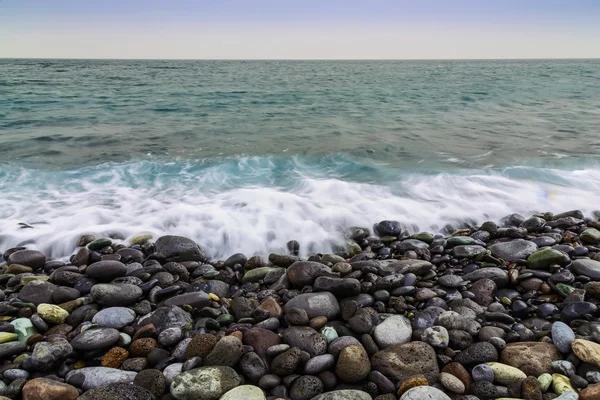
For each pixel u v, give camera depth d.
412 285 4.23
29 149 10.35
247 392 2.71
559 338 3.14
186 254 5.06
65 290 4.11
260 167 8.98
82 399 2.55
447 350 3.19
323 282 4.07
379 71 60.81
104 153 10.08
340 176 8.38
